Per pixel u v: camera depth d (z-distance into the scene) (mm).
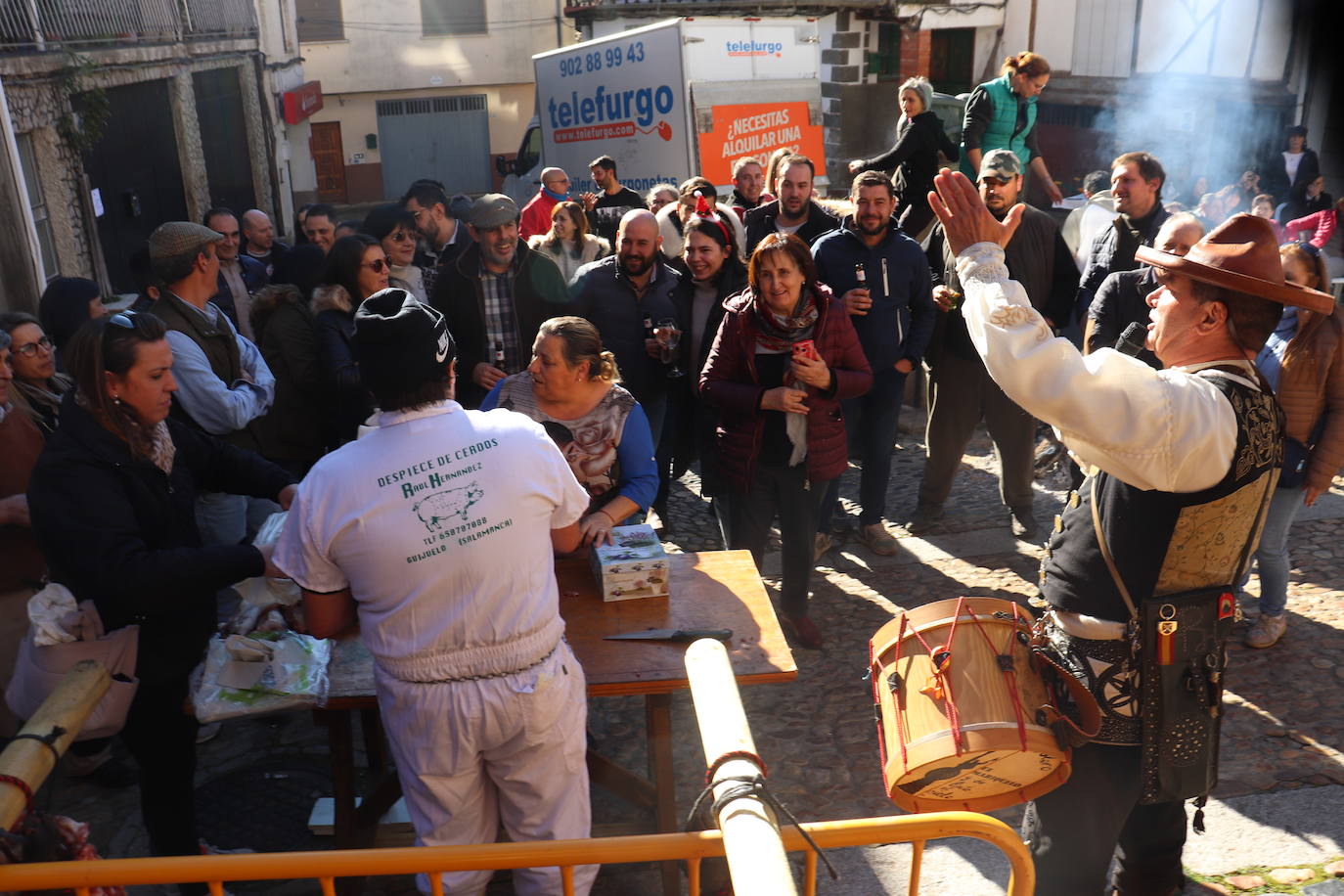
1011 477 5523
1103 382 1941
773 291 4074
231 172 19094
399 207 5668
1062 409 1943
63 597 2709
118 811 3596
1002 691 2105
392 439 2152
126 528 2602
